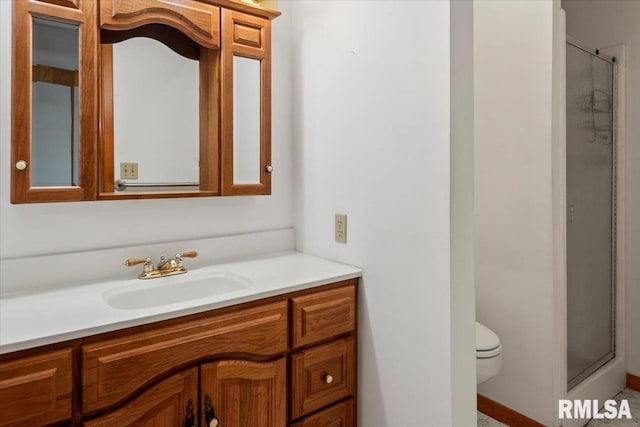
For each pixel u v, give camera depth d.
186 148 1.58
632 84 2.37
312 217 1.79
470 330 1.28
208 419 1.15
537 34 1.89
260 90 1.66
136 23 1.36
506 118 2.03
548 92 1.86
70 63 1.25
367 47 1.46
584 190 2.20
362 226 1.52
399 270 1.38
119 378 1.02
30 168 1.19
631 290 2.41
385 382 1.43
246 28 1.61
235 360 1.22
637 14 2.33
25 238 1.31
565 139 1.95
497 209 2.09
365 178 1.49
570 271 2.12
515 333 2.03
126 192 1.45
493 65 2.08
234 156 1.60
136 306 1.36
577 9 2.57
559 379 1.92
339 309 1.46
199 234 1.68
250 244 1.79
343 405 1.49
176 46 1.56
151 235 1.56
